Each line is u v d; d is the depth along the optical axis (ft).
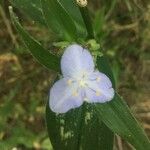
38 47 0.24
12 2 0.29
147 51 0.42
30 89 0.41
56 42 0.27
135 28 0.41
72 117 0.29
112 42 0.41
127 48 0.41
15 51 0.40
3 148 0.36
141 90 0.41
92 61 0.25
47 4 0.24
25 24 0.40
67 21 0.25
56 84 0.24
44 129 0.40
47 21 0.25
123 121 0.26
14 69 0.41
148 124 0.41
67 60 0.25
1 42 0.41
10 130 0.39
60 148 0.29
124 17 0.41
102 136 0.30
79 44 0.27
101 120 0.28
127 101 0.40
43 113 0.40
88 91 0.26
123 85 0.40
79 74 0.25
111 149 0.30
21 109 0.40
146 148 0.26
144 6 0.40
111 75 0.28
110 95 0.25
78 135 0.29
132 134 0.26
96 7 0.41
